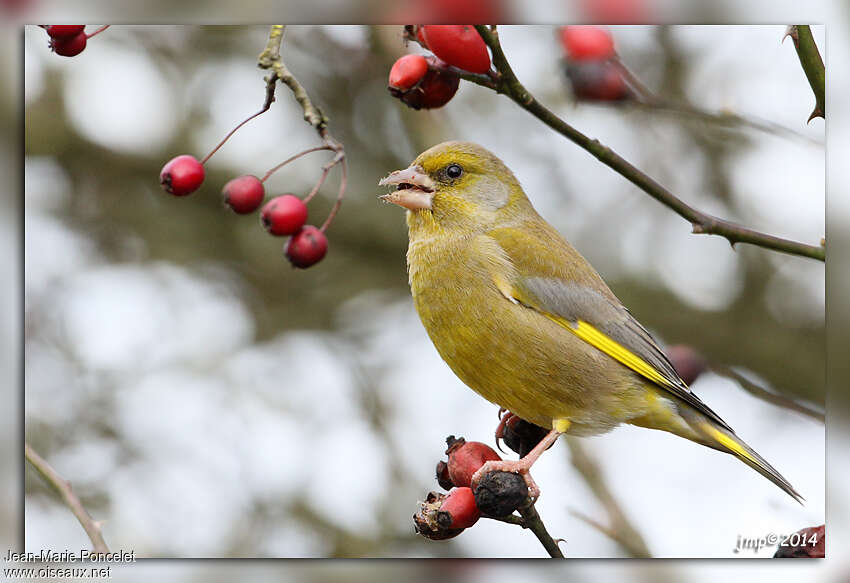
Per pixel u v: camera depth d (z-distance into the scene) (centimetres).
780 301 1414
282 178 1406
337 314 1386
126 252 1380
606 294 850
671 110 686
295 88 630
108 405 1207
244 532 1149
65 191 1395
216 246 1418
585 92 678
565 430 817
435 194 854
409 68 638
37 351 1229
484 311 818
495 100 1330
